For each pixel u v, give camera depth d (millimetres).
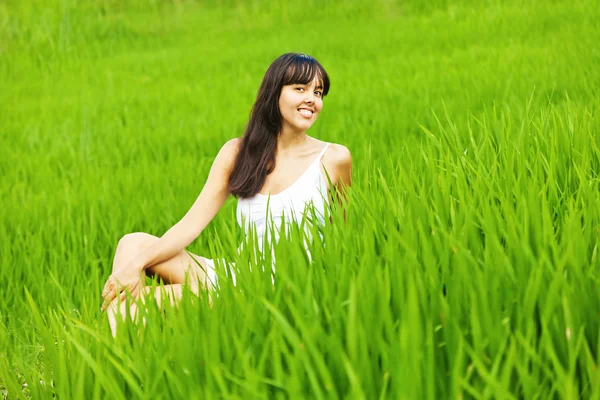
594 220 2609
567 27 10625
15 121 9414
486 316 2004
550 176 3006
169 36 15859
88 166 6883
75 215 5312
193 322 2439
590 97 6391
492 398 1907
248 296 2494
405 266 2330
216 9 17609
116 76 12352
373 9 15758
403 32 12992
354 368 1936
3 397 2756
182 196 5496
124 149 7496
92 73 12773
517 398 1924
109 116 9352
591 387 1889
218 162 3539
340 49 12281
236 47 13852
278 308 2371
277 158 3498
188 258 3432
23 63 14008
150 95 10422
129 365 2277
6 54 14609
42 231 5031
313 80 3398
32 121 9359
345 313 2203
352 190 3225
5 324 4020
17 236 4988
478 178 2996
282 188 3484
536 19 11734
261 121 3463
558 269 2023
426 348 1985
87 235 4891
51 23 15586
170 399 2232
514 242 2316
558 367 1828
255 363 2248
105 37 15773
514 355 1853
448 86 8250
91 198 5527
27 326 3822
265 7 17125
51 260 4602
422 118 7031
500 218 2576
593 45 8781
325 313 2299
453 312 2109
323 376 1908
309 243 2746
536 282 2037
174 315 2506
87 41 15453
